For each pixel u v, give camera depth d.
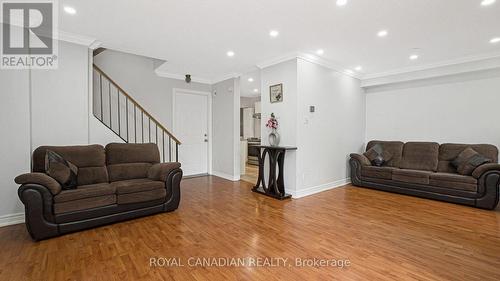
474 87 4.08
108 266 1.86
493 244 2.24
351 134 5.05
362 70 4.88
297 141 3.86
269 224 2.74
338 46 3.50
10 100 2.74
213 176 5.70
